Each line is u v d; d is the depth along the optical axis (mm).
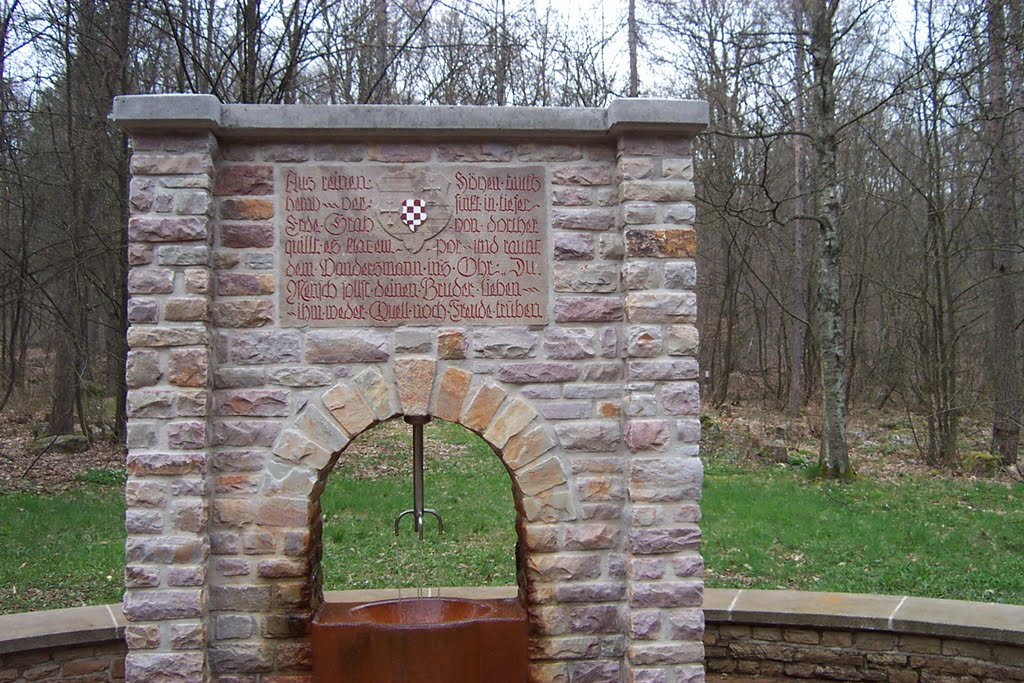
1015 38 11688
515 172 4324
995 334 14016
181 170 4062
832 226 12398
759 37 13477
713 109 17328
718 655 5363
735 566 7609
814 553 8039
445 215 4277
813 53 12156
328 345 4207
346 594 5590
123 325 13430
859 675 5176
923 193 13992
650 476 4168
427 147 4301
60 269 11727
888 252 18688
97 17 11672
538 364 4277
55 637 4828
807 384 21250
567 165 4348
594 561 4281
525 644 4227
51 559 7703
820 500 10508
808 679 5242
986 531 8852
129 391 4012
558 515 4266
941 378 13945
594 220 4336
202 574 4020
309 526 4195
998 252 13719
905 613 5133
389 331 4234
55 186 11750
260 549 4160
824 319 12508
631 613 4168
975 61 13859
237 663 4145
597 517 4285
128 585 3982
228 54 11242
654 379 4176
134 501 3998
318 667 4117
